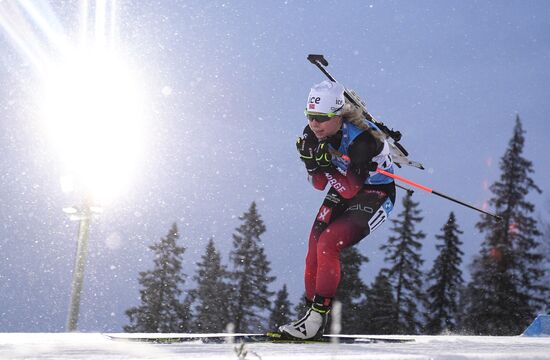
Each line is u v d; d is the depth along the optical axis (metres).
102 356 2.98
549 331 8.05
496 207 42.94
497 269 42.19
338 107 5.49
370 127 5.62
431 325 46.62
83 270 22.47
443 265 46.97
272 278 48.78
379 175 5.88
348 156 5.54
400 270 46.81
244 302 48.00
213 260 48.97
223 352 3.35
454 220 47.62
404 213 47.78
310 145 5.84
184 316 48.25
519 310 41.88
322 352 3.48
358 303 46.19
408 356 3.16
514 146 43.19
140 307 47.72
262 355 3.03
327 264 5.45
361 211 5.67
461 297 46.59
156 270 48.47
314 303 5.42
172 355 3.09
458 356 3.30
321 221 5.84
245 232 49.06
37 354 3.04
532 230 42.44
